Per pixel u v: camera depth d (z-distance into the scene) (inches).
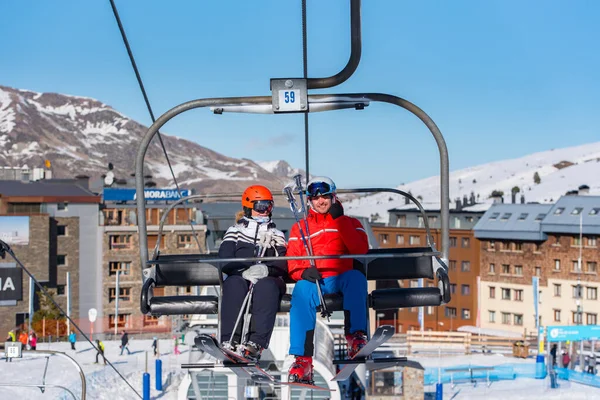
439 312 3924.7
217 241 3341.5
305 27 299.4
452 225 4008.4
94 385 1845.5
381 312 3474.4
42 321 2839.6
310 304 309.6
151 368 2091.5
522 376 2204.7
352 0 290.8
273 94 299.7
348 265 317.4
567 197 3622.0
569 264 3489.2
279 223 2834.6
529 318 3619.6
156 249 346.3
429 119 307.9
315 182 320.2
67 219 3201.3
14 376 1900.8
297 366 306.0
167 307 334.6
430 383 2095.2
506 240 3698.3
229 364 301.9
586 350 2723.9
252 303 315.3
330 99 301.6
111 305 3230.8
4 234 3048.7
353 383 1781.5
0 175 4055.1
